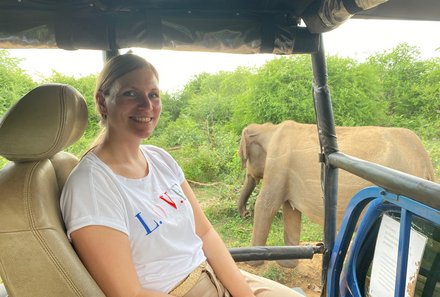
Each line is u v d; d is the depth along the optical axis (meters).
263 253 2.23
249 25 2.04
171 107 10.79
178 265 1.48
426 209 1.36
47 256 1.10
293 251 2.25
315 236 5.05
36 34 1.86
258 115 7.10
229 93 10.32
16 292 1.11
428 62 7.96
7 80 5.92
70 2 1.86
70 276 1.12
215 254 1.78
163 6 1.98
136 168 1.53
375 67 7.86
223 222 5.40
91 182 1.32
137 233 1.38
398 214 1.61
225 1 2.03
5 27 1.84
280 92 6.82
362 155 3.93
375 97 7.19
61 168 1.50
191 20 1.96
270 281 1.82
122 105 1.45
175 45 1.98
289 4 2.08
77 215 1.26
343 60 7.25
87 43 1.90
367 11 2.11
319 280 4.01
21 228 1.09
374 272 1.70
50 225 1.13
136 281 1.30
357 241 1.85
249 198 5.80
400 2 2.10
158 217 1.44
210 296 1.55
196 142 7.84
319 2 1.88
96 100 1.53
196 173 6.82
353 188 3.83
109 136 1.49
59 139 1.26
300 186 4.41
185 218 1.57
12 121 1.24
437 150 5.94
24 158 1.25
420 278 1.45
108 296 1.25
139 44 1.94
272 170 4.56
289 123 4.76
